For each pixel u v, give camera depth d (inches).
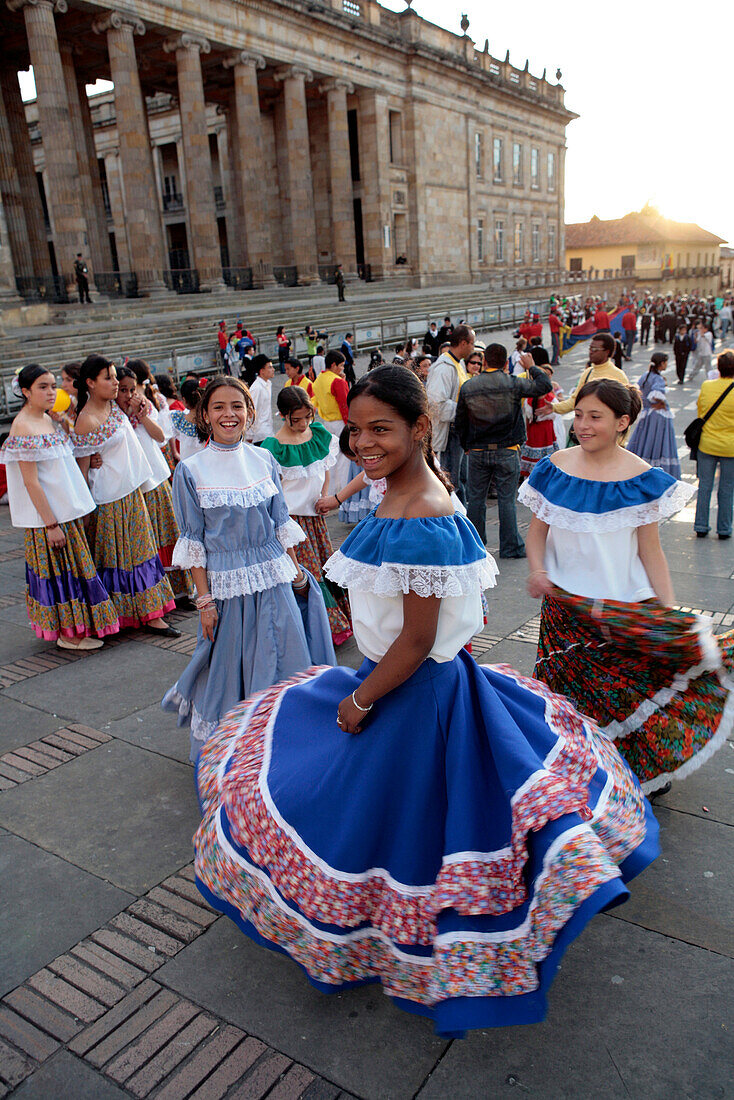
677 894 107.7
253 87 1219.9
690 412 579.2
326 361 336.2
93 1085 82.5
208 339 966.4
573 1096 79.2
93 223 1264.8
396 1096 80.0
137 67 1138.7
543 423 360.2
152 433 231.5
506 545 272.5
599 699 116.7
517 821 74.7
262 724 94.0
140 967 99.0
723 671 113.1
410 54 1514.5
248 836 85.4
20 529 339.3
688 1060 82.7
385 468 77.6
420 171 1584.6
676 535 285.0
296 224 1346.0
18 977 98.0
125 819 131.0
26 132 1201.4
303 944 83.0
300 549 188.2
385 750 80.6
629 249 2913.4
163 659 199.2
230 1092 81.0
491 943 74.2
